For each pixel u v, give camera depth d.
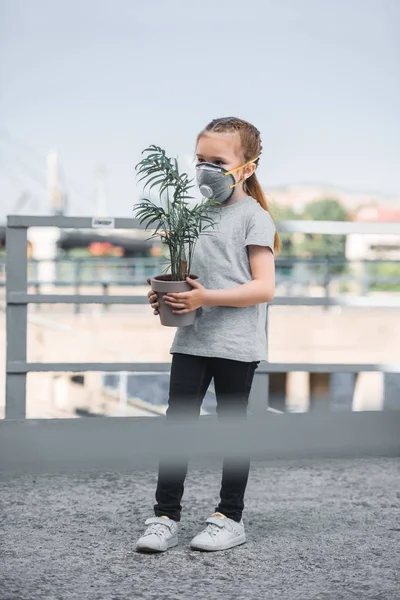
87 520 3.40
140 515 3.47
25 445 1.14
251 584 2.74
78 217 4.30
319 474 4.13
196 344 3.04
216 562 2.94
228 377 3.04
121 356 9.98
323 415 1.21
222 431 1.19
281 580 2.78
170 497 3.09
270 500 3.71
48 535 3.22
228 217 3.10
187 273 3.06
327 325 14.13
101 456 1.14
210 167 3.04
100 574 2.81
